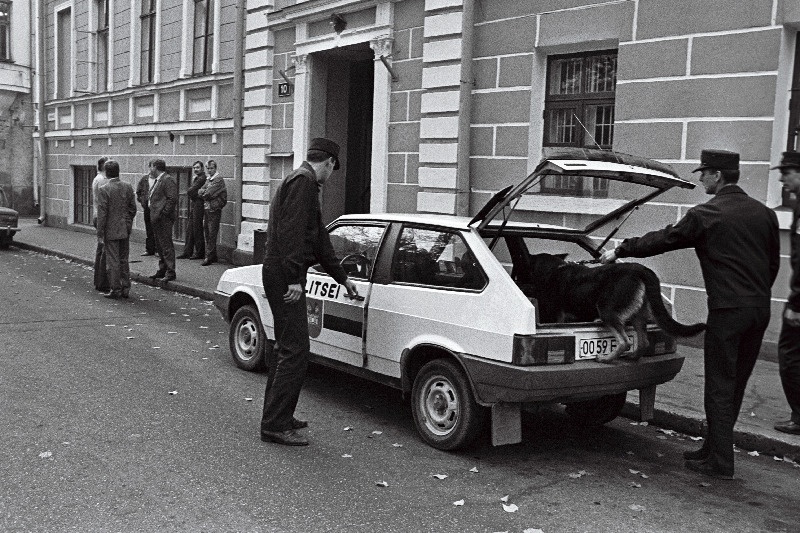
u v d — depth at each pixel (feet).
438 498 14.98
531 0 32.04
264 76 47.73
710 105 26.53
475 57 34.45
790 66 25.23
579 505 14.89
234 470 16.03
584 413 20.21
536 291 18.84
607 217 20.29
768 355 25.66
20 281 42.63
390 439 18.48
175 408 20.24
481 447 18.20
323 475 15.97
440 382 17.74
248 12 48.62
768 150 25.26
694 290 27.09
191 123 55.21
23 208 93.71
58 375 23.03
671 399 21.38
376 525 13.60
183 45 55.88
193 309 35.91
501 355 16.21
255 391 22.15
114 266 37.68
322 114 46.16
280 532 13.17
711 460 16.69
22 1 90.12
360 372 19.90
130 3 62.90
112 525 13.19
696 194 26.91
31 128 93.20
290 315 17.58
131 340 28.32
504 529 13.62
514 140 33.04
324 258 18.60
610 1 29.22
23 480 15.03
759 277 16.26
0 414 19.07
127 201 37.93
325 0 42.22
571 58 31.89
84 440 17.47
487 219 17.62
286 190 17.44
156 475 15.57
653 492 15.74
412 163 37.91
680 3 27.14
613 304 16.96
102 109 68.85
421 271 18.54
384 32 38.75
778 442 18.29
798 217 18.03
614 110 30.09
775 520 14.48
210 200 48.06
